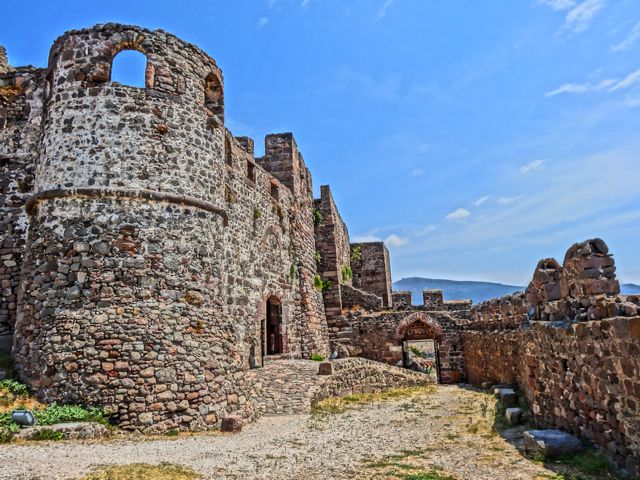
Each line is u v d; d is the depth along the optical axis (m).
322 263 31.08
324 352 27.80
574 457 8.09
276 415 14.31
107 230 12.14
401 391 19.86
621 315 7.39
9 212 15.67
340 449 9.85
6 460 7.74
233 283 18.03
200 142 14.09
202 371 12.28
